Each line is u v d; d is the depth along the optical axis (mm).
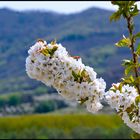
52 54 1257
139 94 1279
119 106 1279
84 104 1297
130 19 1187
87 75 1272
